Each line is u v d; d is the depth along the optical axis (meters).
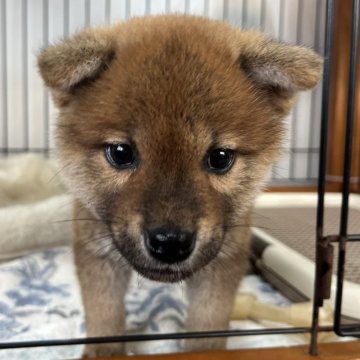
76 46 0.18
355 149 0.48
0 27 0.46
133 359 0.19
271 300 0.28
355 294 0.23
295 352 0.20
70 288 0.28
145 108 0.17
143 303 0.27
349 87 0.17
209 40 0.19
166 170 0.17
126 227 0.17
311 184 0.51
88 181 0.19
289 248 0.30
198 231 0.16
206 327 0.22
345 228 0.19
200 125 0.17
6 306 0.26
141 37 0.19
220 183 0.19
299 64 0.18
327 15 0.18
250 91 0.19
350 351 0.20
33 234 0.32
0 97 0.47
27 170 0.41
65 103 0.20
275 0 0.48
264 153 0.20
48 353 0.22
